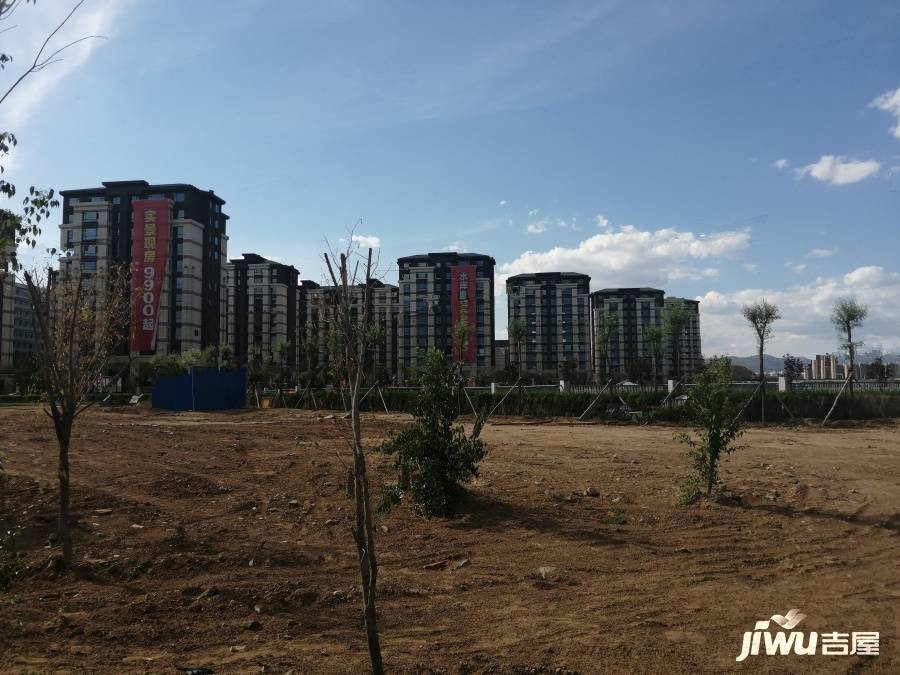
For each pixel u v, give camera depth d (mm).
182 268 88625
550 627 5738
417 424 10477
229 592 6508
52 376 7461
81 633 5566
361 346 4535
